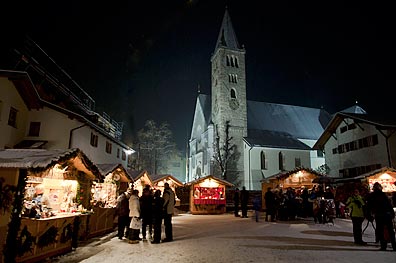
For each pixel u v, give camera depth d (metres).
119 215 13.00
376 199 10.22
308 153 50.84
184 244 11.23
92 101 36.97
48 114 22.42
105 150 28.78
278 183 27.06
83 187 12.13
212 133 52.66
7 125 19.84
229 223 18.70
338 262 8.20
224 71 54.91
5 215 7.66
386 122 30.39
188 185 29.05
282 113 59.75
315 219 18.48
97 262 8.59
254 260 8.47
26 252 7.99
